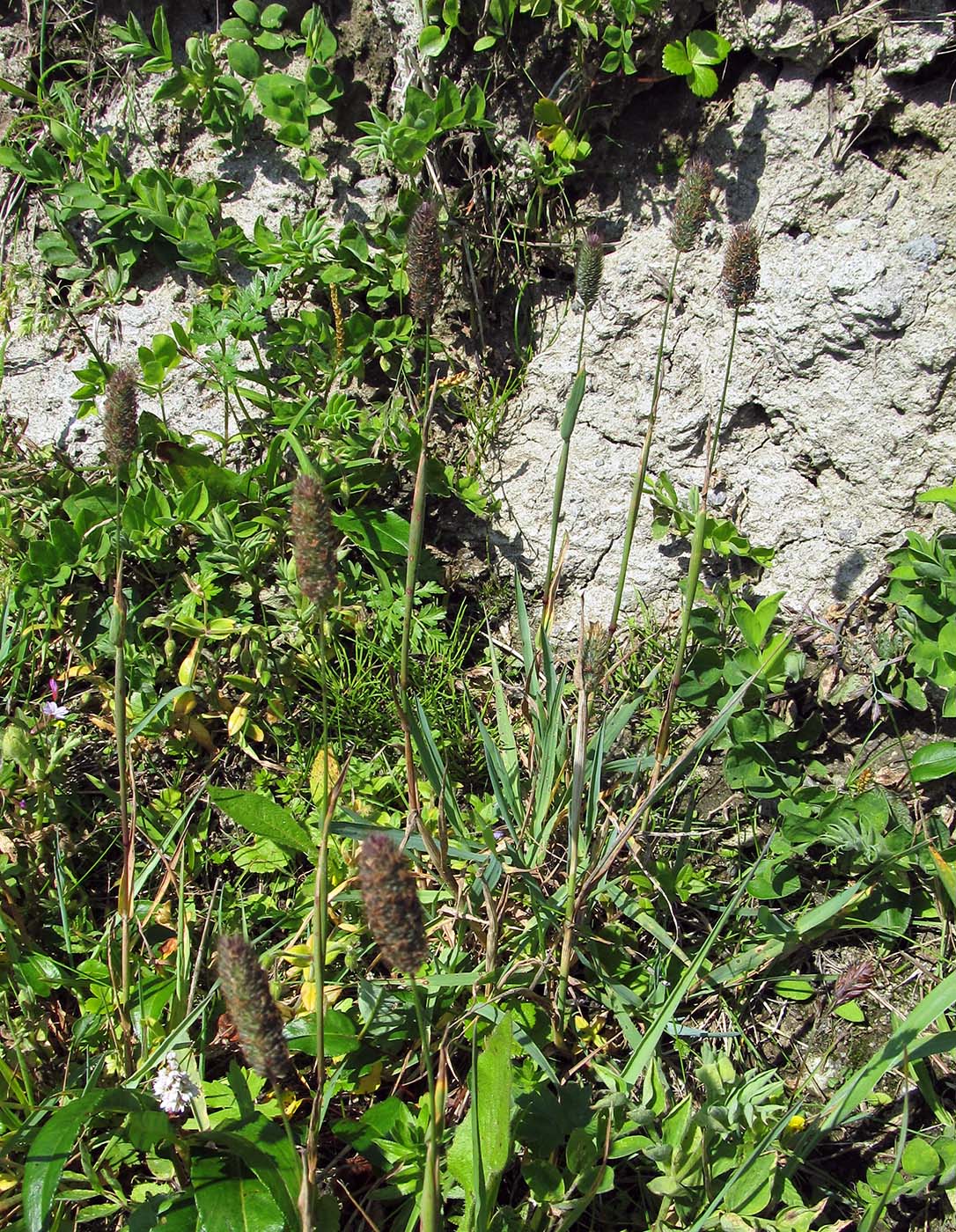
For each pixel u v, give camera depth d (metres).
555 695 0.41
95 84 0.58
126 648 0.47
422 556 0.51
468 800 0.46
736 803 0.46
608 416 0.52
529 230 0.54
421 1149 0.33
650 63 0.50
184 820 0.40
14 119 0.58
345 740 0.47
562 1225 0.32
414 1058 0.37
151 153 0.56
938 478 0.47
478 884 0.38
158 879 0.43
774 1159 0.33
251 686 0.46
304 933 0.40
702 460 0.51
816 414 0.49
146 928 0.41
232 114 0.54
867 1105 0.39
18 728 0.41
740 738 0.45
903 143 0.47
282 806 0.41
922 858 0.43
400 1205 0.35
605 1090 0.37
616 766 0.41
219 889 0.43
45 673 0.48
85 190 0.54
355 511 0.51
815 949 0.43
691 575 0.38
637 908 0.39
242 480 0.50
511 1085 0.33
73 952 0.40
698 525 0.37
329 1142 0.36
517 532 0.53
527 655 0.42
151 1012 0.37
